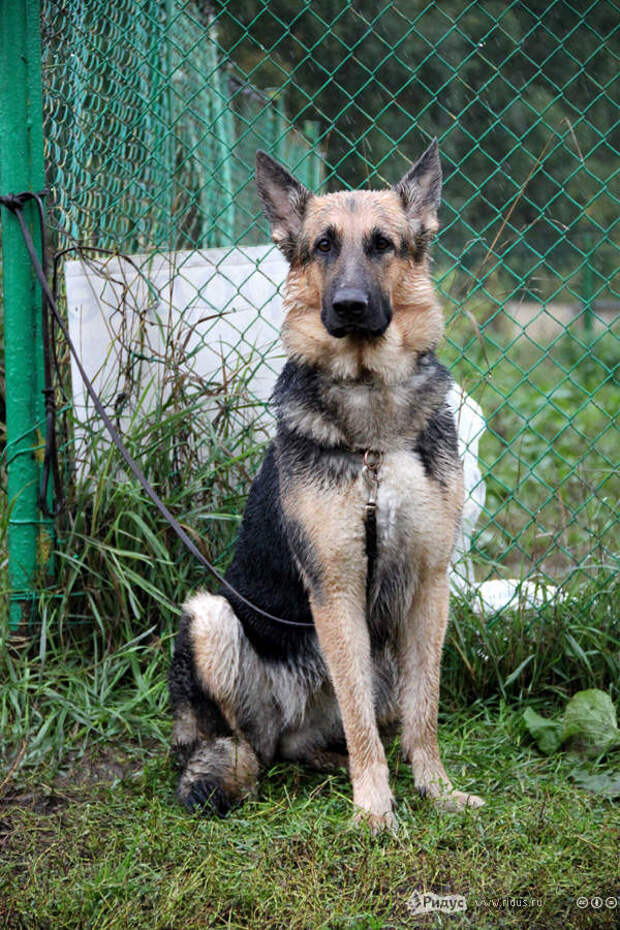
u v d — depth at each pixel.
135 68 4.91
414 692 3.47
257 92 6.02
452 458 3.45
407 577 3.44
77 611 4.40
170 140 5.50
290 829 3.16
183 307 4.84
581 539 5.87
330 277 3.44
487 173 10.60
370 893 2.77
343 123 8.32
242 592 3.76
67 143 4.48
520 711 4.03
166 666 4.25
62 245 4.55
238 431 4.64
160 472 4.45
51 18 4.36
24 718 3.87
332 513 3.30
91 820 3.29
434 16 8.83
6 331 4.24
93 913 2.74
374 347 3.38
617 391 10.16
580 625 4.20
